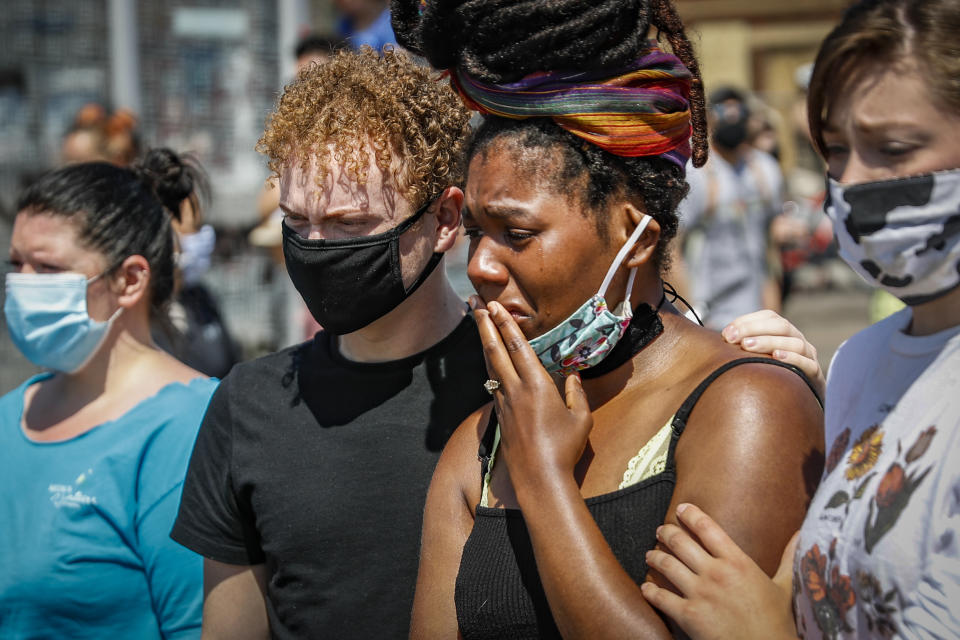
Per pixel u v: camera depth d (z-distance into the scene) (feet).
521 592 5.63
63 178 9.07
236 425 7.64
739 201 19.43
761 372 5.43
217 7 20.51
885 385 4.80
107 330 8.94
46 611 8.34
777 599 4.85
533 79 5.67
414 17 7.13
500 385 5.86
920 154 4.32
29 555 8.41
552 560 5.25
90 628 8.34
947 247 4.34
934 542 4.20
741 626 4.78
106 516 8.37
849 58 4.49
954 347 4.47
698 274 19.27
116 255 8.92
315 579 7.13
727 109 20.27
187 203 10.68
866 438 4.73
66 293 8.74
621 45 5.66
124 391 8.98
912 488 4.33
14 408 9.22
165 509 8.30
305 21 20.83
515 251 5.73
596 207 5.69
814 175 48.19
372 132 6.95
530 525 5.42
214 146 20.56
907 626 4.27
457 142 7.32
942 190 4.27
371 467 7.19
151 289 9.31
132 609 8.36
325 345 7.84
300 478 7.27
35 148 20.65
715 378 5.51
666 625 5.10
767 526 5.05
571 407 5.64
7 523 8.64
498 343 5.79
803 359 6.01
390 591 7.02
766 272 20.58
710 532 4.94
